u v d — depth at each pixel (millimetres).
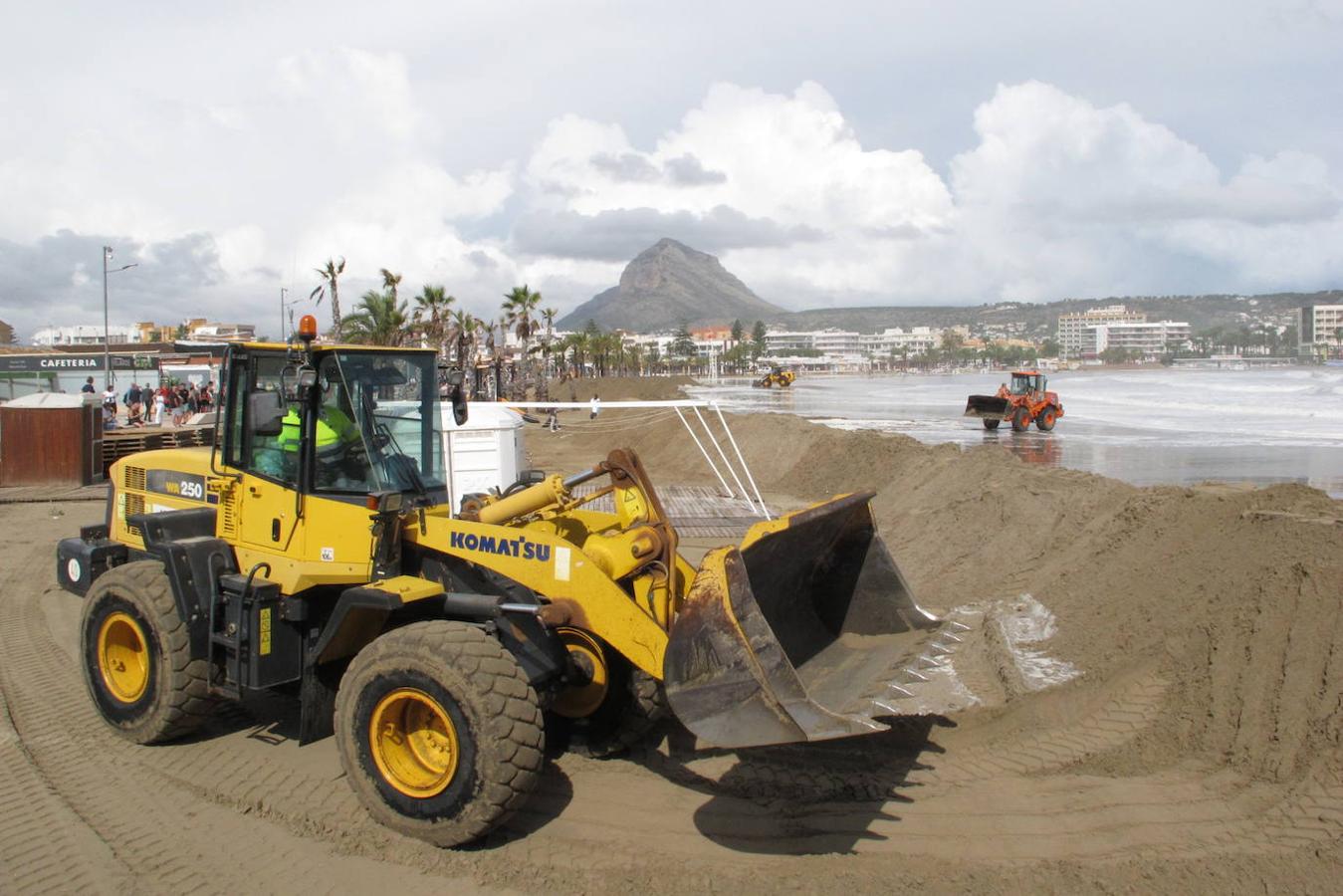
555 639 5414
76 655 8219
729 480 21828
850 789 5414
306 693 5414
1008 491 11477
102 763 5867
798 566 5633
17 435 19875
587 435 36250
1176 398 52625
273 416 5465
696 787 5465
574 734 5953
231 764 5832
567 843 4809
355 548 5512
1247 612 6445
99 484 20328
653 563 5355
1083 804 5168
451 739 4637
